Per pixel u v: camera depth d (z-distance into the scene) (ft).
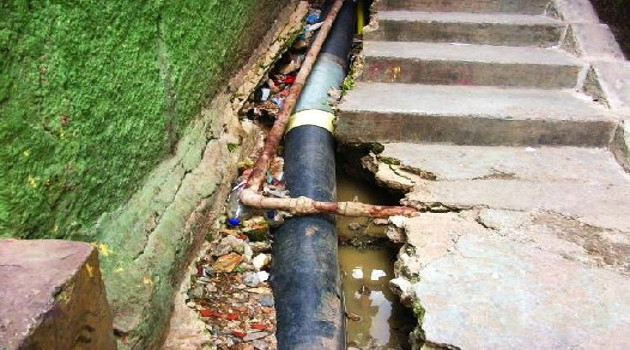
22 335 3.31
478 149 11.41
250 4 12.26
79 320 4.08
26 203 4.94
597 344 6.58
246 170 10.80
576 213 9.09
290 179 10.43
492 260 8.03
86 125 5.85
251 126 12.09
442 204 9.42
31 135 4.96
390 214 9.18
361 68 13.34
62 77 5.37
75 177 5.70
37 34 4.96
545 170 10.53
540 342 6.61
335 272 8.50
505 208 9.26
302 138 11.37
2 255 4.10
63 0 5.28
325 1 18.79
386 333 8.57
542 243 8.38
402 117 11.32
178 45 8.24
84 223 5.96
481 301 7.25
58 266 3.99
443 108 11.55
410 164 10.66
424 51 13.70
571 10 14.70
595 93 12.46
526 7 15.44
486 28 14.47
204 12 9.26
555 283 7.57
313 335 7.19
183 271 7.96
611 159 11.09
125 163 6.84
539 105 11.98
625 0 13.80
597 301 7.25
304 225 9.16
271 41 14.71
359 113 11.33
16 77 4.73
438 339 6.68
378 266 9.96
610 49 13.44
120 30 6.43
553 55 13.66
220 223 9.49
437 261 8.01
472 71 13.14
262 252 9.30
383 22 14.60
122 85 6.58
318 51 14.51
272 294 8.25
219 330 7.44
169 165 8.26
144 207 7.26
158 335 6.66
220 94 11.08
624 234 8.51
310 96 12.77
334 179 10.88
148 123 7.42
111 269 6.15
